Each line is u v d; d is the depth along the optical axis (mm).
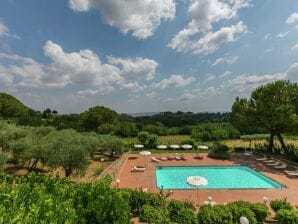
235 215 12273
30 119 61500
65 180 7477
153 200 13484
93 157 34188
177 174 26469
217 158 33344
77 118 72875
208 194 18609
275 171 25875
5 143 25484
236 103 35281
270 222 12773
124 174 25344
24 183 6289
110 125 52656
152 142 41906
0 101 59688
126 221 6199
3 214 4223
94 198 6473
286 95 30969
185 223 12234
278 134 33312
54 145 20453
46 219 4543
